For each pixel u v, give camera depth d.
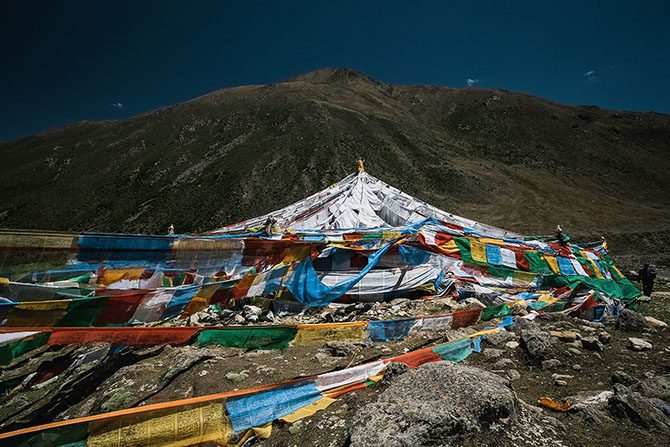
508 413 4.29
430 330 8.59
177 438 4.07
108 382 7.02
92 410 6.15
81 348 8.87
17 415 6.75
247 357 7.40
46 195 125.56
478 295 11.35
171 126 174.12
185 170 130.88
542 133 163.12
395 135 149.25
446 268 12.33
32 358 9.20
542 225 76.38
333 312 10.52
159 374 7.00
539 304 10.45
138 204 109.50
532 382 6.11
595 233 68.12
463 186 102.88
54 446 3.51
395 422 3.88
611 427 4.54
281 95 196.62
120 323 5.56
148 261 6.39
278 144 137.62
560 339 7.80
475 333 7.93
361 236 12.36
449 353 6.86
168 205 105.88
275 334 6.08
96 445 3.68
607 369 6.58
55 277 5.37
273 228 11.55
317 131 146.38
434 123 193.12
